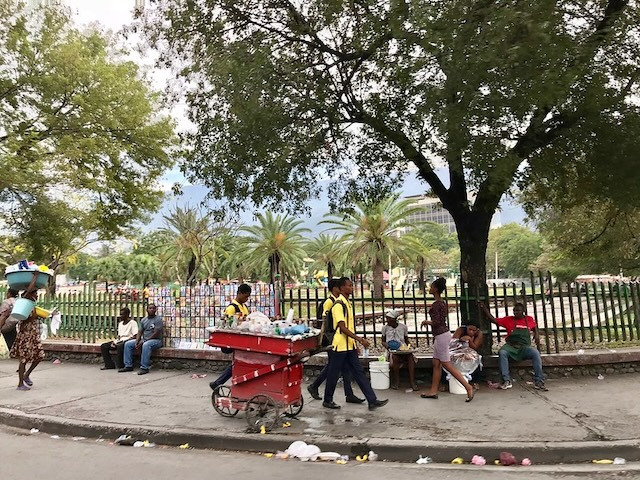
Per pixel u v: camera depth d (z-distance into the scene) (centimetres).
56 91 1825
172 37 918
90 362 1160
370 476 488
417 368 880
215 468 518
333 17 838
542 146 823
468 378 792
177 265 3844
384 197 1104
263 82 788
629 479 472
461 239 921
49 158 1800
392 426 620
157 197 2262
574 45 662
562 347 995
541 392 775
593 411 657
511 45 611
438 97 669
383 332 877
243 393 657
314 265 4522
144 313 1139
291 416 670
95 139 1925
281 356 630
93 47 2016
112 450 593
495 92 634
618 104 758
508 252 8944
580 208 1557
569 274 3119
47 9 1844
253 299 1010
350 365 714
